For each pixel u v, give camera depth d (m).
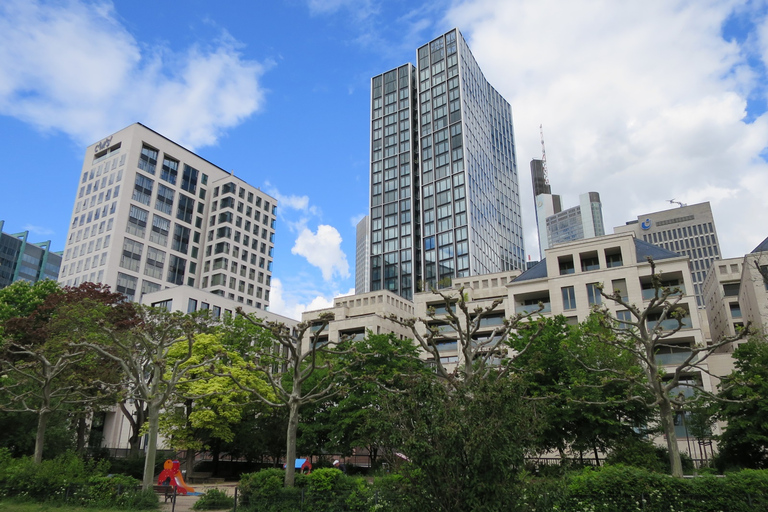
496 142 149.62
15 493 22.14
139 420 41.41
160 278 94.19
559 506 16.72
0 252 136.38
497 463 12.95
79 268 89.94
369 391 36.81
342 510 18.78
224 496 21.56
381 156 133.25
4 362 28.61
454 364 58.31
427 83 133.88
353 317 78.12
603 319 26.47
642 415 30.55
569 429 31.14
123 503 21.02
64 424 37.56
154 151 99.56
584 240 54.75
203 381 35.06
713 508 17.05
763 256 50.31
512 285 56.59
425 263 116.38
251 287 106.44
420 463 13.29
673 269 49.69
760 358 28.61
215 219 106.06
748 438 27.03
